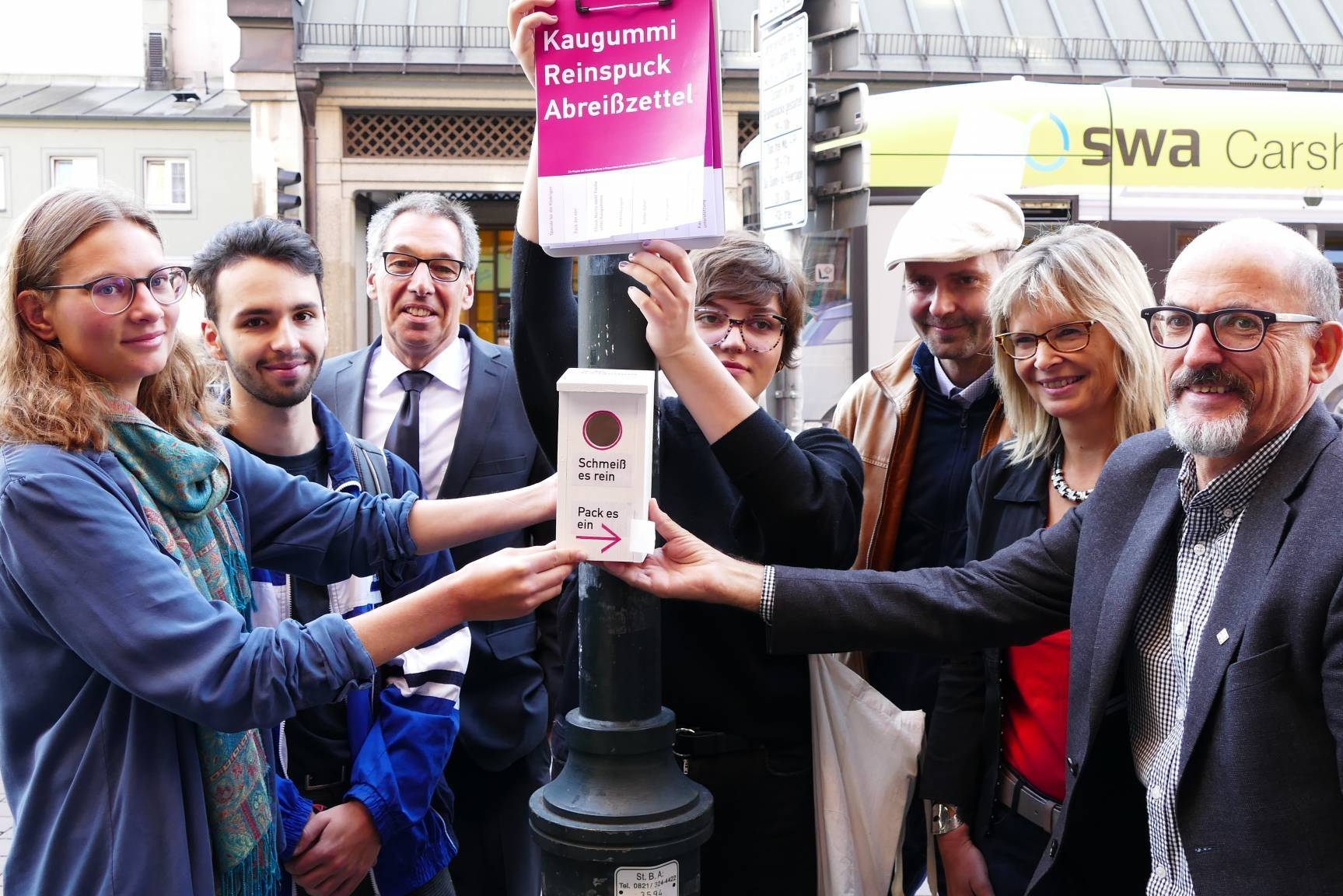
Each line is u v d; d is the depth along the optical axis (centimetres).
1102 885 190
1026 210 707
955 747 241
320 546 202
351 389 313
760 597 195
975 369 307
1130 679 183
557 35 161
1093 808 188
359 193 1224
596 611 180
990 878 232
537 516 207
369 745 218
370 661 161
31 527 150
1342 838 149
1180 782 160
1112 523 189
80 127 2291
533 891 286
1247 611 155
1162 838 171
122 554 152
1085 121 712
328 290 1218
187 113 2330
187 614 153
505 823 284
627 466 167
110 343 160
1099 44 1464
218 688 150
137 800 154
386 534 204
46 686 158
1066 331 226
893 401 321
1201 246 167
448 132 1240
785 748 218
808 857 217
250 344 231
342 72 1178
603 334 180
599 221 162
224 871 168
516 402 309
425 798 217
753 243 230
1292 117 734
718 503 220
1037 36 1441
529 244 199
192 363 184
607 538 168
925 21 1443
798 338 242
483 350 317
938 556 307
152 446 163
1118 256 229
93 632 149
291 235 236
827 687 218
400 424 307
